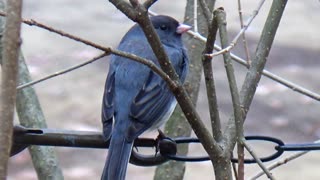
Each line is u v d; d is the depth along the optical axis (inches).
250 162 241.1
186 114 203.3
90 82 957.8
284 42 1083.9
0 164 142.0
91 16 1137.4
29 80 302.7
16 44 142.9
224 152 210.4
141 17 190.7
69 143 246.7
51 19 1122.7
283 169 776.3
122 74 335.9
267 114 894.4
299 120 890.7
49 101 914.1
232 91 207.3
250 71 227.3
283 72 997.2
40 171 295.1
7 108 142.1
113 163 286.0
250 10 1143.6
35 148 295.6
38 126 299.4
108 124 313.9
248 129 863.7
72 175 769.6
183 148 342.6
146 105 328.5
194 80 347.9
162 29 374.0
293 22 1156.5
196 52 348.8
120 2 189.5
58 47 1020.5
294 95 940.6
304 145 240.7
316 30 1119.0
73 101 913.5
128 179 757.3
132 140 301.0
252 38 1021.2
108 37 1072.8
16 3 142.9
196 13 318.7
